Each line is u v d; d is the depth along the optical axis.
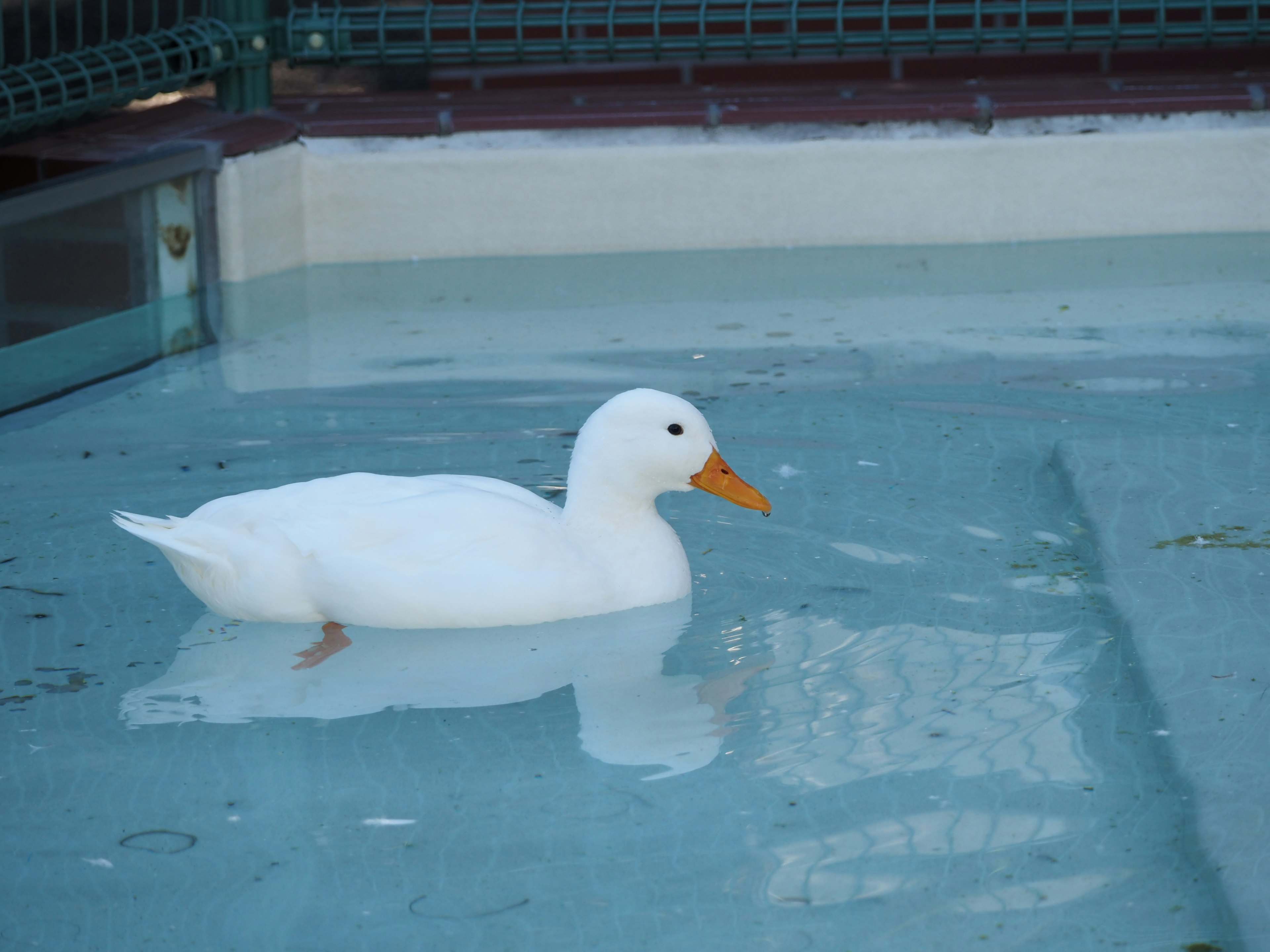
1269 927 2.70
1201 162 8.12
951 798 3.18
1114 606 4.06
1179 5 8.03
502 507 4.05
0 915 2.85
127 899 2.89
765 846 3.03
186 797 3.24
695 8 8.77
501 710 3.59
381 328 6.90
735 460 5.21
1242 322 6.73
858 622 4.02
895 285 7.48
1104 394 5.83
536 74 8.99
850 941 2.73
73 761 3.38
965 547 4.50
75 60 6.96
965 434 5.44
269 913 2.85
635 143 8.02
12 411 5.81
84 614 4.13
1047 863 2.95
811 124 8.05
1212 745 3.33
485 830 3.10
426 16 8.05
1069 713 3.52
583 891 2.89
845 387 5.97
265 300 7.36
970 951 2.70
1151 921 2.77
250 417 5.71
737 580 4.32
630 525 4.18
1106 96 8.17
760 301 7.25
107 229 6.91
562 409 5.75
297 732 3.50
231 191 7.47
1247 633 3.85
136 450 5.37
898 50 8.17
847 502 4.86
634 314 7.07
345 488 4.12
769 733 3.46
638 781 3.27
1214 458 5.10
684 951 2.72
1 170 7.23
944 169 8.10
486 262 8.08
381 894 2.90
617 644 3.93
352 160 7.95
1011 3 8.30
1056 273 7.62
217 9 7.91
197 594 4.12
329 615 4.06
